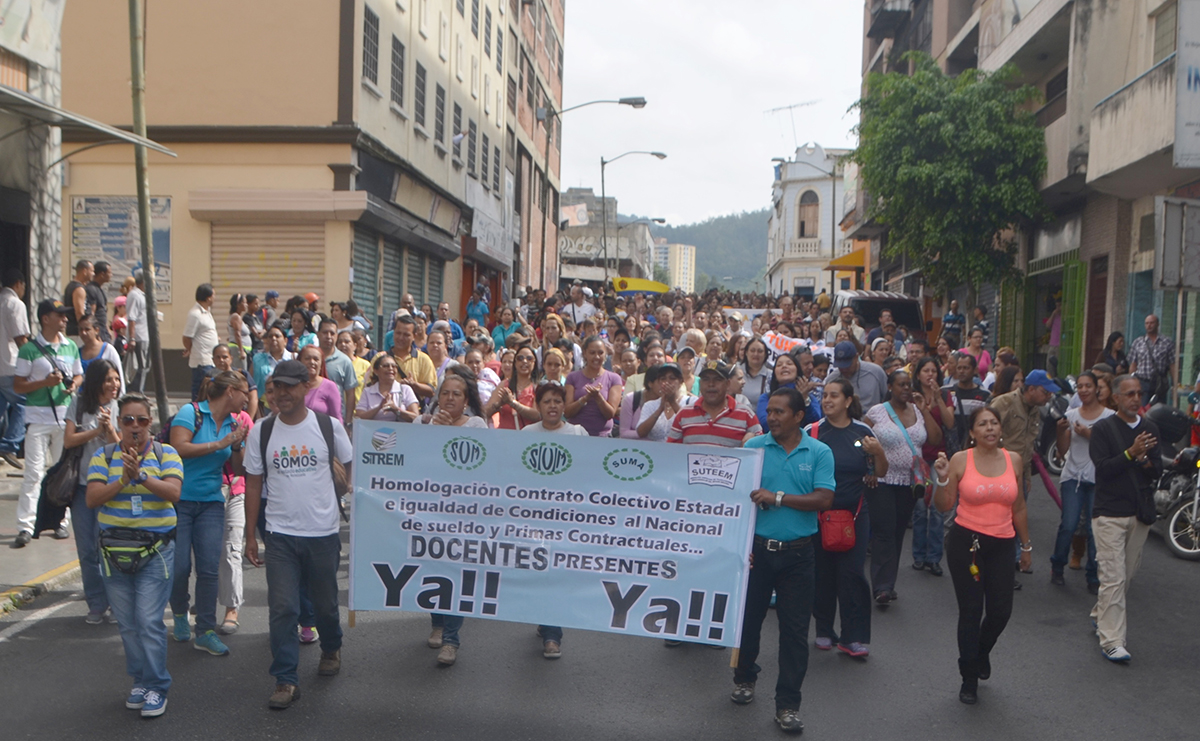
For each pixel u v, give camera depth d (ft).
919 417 27.30
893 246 78.48
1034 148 70.33
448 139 95.09
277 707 18.11
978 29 91.04
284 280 66.18
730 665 19.70
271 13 65.46
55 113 32.53
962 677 19.56
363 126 68.44
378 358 30.09
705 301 111.96
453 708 18.43
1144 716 18.90
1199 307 53.88
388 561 19.85
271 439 19.03
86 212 65.57
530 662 21.22
